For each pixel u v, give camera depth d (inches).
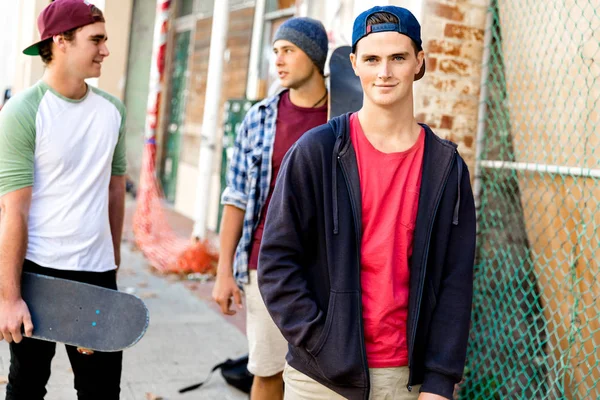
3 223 94.8
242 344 189.0
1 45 238.8
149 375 162.6
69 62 99.6
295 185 78.7
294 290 77.5
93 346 97.8
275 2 308.3
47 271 100.3
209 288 247.1
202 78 393.7
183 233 339.6
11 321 93.9
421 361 79.7
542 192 134.2
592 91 120.0
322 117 123.0
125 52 354.3
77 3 99.2
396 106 77.3
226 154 290.4
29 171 96.3
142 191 318.3
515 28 139.4
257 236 119.1
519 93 139.3
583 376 127.0
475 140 150.7
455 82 147.3
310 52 120.3
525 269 145.4
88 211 103.3
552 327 136.5
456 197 78.7
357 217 76.8
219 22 266.7
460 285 78.8
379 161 78.0
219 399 152.0
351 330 75.6
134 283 246.4
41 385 105.9
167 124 462.3
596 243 121.3
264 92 315.3
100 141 104.1
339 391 77.2
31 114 97.3
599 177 119.0
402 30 75.6
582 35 121.3
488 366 152.1
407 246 78.0
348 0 184.2
